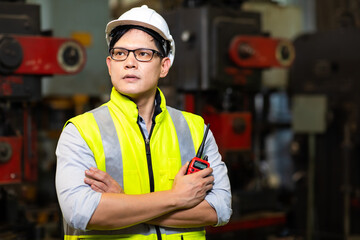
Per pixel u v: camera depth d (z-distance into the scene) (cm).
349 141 488
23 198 441
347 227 482
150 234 176
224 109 445
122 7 545
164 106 186
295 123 502
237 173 466
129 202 164
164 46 184
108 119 179
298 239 481
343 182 502
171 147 185
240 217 446
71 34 487
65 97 500
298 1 647
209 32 419
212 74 420
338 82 512
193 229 184
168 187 181
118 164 174
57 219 414
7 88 321
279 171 611
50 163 490
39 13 340
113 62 178
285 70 550
